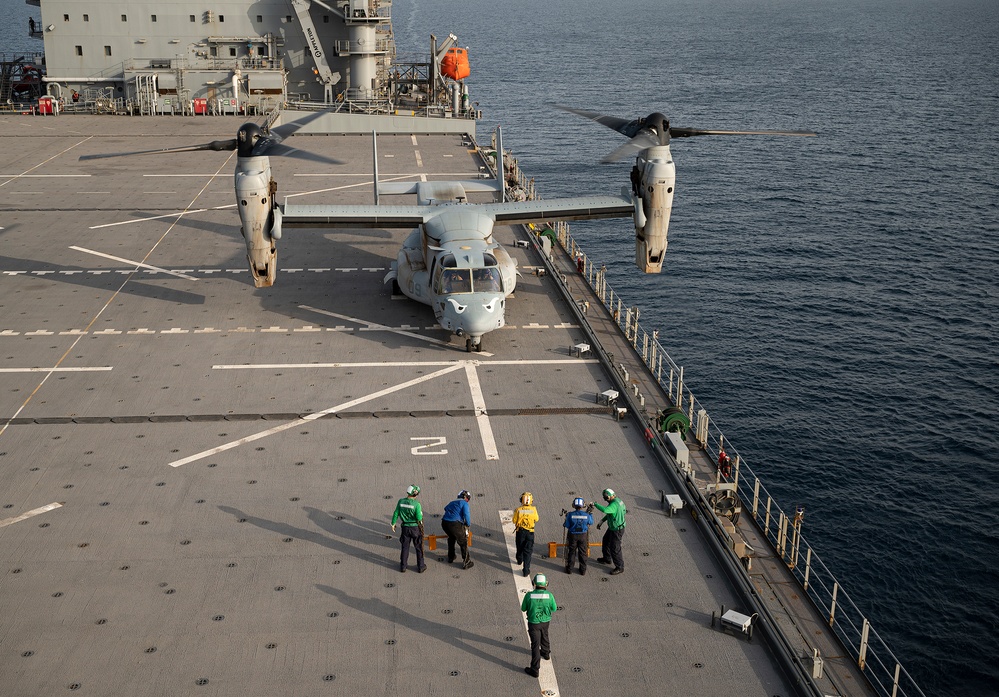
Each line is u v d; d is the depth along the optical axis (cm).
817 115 15788
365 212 3753
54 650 1884
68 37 7531
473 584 2136
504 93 18688
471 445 2761
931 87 19612
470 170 6150
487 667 1861
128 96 7681
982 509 3988
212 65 7594
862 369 5391
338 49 7550
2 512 2370
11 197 5434
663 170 3444
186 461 2645
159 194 5569
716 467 2673
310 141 7038
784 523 2375
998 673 3078
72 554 2208
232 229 4906
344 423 2881
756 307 6384
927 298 6588
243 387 3109
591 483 2564
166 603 2039
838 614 3353
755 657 1906
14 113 7706
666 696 1789
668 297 6581
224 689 1783
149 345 3441
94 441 2747
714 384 5169
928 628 3291
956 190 10025
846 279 7006
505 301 3897
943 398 5031
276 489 2512
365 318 3744
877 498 4072
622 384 3091
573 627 1986
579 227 8375
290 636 1941
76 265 4297
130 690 1775
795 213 8969
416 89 8806
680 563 2222
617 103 17312
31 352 3356
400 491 2512
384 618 2008
